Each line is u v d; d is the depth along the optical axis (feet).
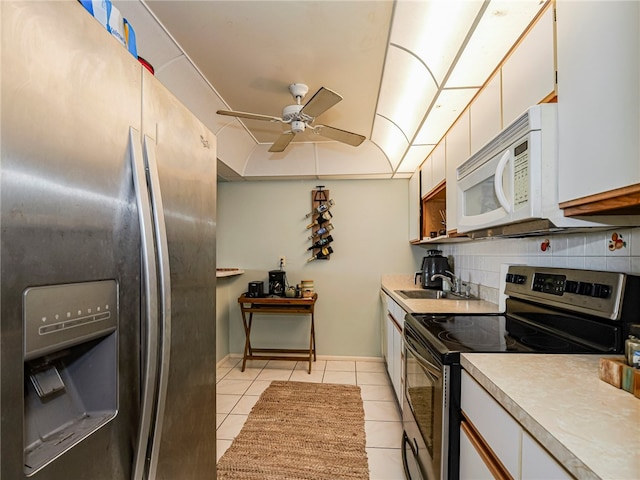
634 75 2.49
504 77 4.62
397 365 8.44
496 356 3.70
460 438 3.76
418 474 4.93
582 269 4.32
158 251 2.78
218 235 13.01
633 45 2.50
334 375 10.96
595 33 2.90
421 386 4.90
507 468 2.73
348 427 7.72
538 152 3.54
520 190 3.80
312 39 5.66
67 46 2.09
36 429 2.13
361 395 9.41
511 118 4.41
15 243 1.76
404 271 12.48
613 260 3.95
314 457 6.61
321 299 12.67
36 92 1.88
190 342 3.59
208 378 4.06
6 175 1.72
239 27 5.34
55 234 1.98
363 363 12.14
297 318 12.65
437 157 8.39
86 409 2.46
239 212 12.96
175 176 3.33
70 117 2.10
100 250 2.32
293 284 12.75
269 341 12.74
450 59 4.89
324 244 12.42
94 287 2.27
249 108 8.34
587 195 3.02
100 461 2.33
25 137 1.82
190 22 5.20
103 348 2.45
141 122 2.80
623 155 2.60
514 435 2.63
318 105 6.31
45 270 1.92
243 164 11.63
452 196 6.89
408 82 6.29
